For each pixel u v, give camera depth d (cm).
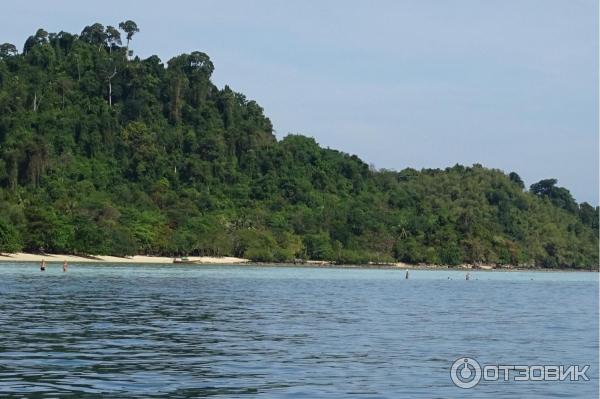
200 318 5409
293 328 4862
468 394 2755
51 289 8162
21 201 19725
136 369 3073
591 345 4288
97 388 2666
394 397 2656
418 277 18388
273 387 2759
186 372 3033
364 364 3366
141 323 4903
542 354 3872
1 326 4462
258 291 9431
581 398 2734
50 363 3152
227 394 2616
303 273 18100
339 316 5931
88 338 4012
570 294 11438
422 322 5600
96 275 12244
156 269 16412
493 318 6194
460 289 12325
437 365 3406
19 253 17675
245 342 4047
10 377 2819
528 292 11944
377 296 9238
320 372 3117
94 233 18850
